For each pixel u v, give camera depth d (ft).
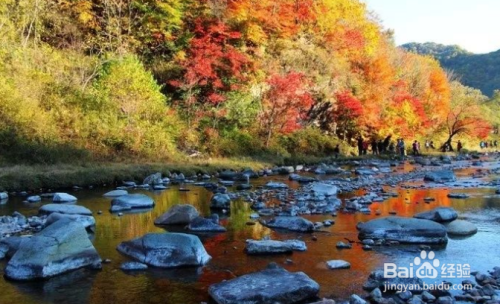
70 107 82.53
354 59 156.15
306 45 139.44
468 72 483.51
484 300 20.80
